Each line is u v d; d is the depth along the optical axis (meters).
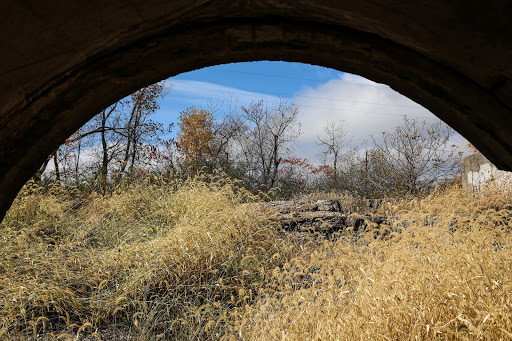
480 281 2.52
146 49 0.88
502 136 0.84
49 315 3.47
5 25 0.70
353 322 2.48
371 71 0.93
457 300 2.39
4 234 4.77
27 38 0.74
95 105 0.97
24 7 0.69
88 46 0.79
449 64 0.80
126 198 6.82
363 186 13.56
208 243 4.43
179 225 5.17
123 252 4.25
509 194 8.41
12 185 0.95
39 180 8.53
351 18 0.77
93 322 3.35
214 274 3.96
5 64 0.76
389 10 0.72
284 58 0.97
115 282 3.89
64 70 0.83
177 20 0.81
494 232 3.37
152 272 3.94
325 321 2.60
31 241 4.92
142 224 5.75
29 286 3.56
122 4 0.72
